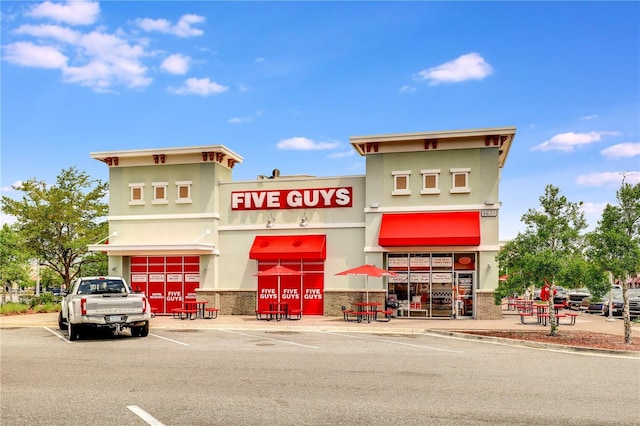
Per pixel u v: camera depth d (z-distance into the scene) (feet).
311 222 91.15
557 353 49.32
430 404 29.14
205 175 94.94
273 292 91.61
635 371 39.83
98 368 40.63
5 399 30.40
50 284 156.97
